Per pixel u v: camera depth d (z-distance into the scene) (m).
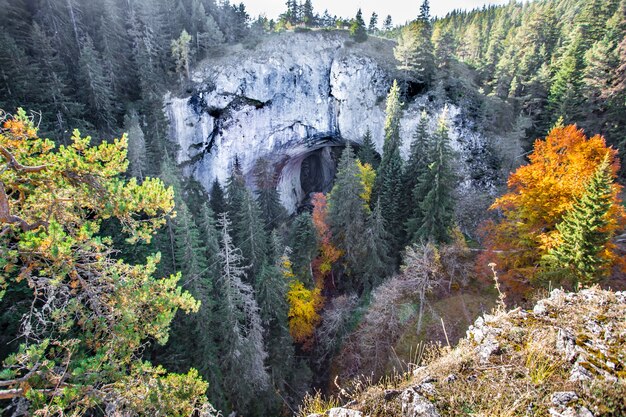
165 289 7.84
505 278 19.70
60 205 7.56
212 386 18.48
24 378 5.39
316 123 53.66
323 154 66.69
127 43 47.06
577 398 4.26
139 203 7.87
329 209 30.97
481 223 31.08
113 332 6.73
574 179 17.61
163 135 41.09
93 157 8.07
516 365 5.07
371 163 40.88
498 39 60.50
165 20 53.66
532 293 17.59
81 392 5.61
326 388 24.17
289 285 26.84
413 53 43.56
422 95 44.62
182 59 48.06
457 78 45.25
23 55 31.45
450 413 4.48
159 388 6.75
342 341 24.86
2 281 6.48
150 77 42.91
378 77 49.62
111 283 7.00
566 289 16.23
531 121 37.28
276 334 23.14
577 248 15.77
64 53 40.16
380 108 48.38
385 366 20.88
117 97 42.47
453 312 22.03
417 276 22.16
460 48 69.12
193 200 35.19
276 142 53.75
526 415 4.23
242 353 18.77
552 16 54.22
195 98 48.25
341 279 32.81
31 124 7.95
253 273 25.50
